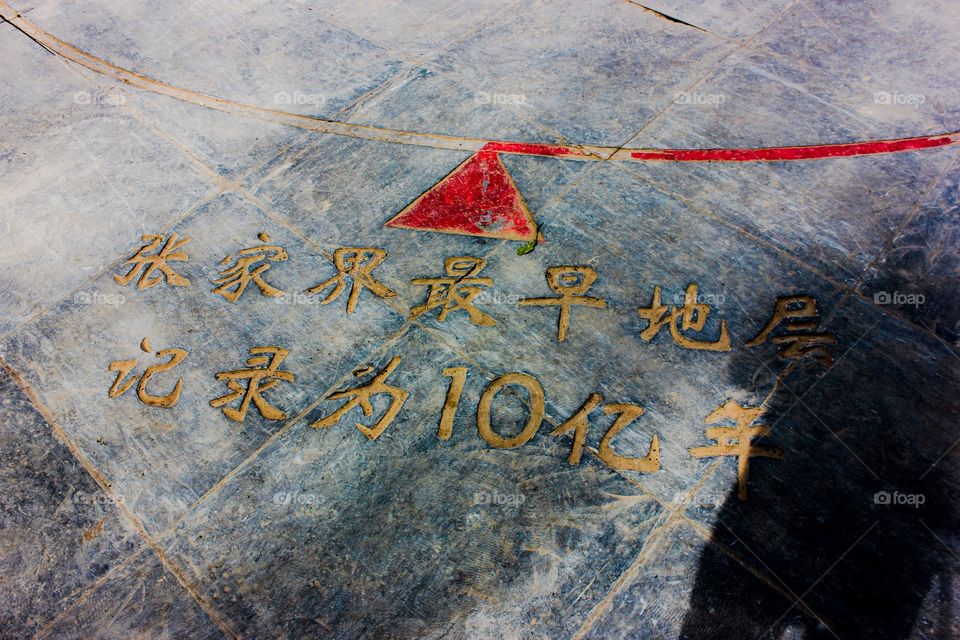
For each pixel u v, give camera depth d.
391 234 2.93
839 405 2.29
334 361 2.53
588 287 2.68
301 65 3.78
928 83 3.40
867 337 2.46
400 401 2.40
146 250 2.94
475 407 2.37
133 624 1.99
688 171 3.08
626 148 3.20
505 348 2.52
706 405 2.33
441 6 4.12
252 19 4.12
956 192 2.90
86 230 3.04
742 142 3.19
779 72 3.52
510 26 3.93
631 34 3.82
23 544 2.17
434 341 2.56
